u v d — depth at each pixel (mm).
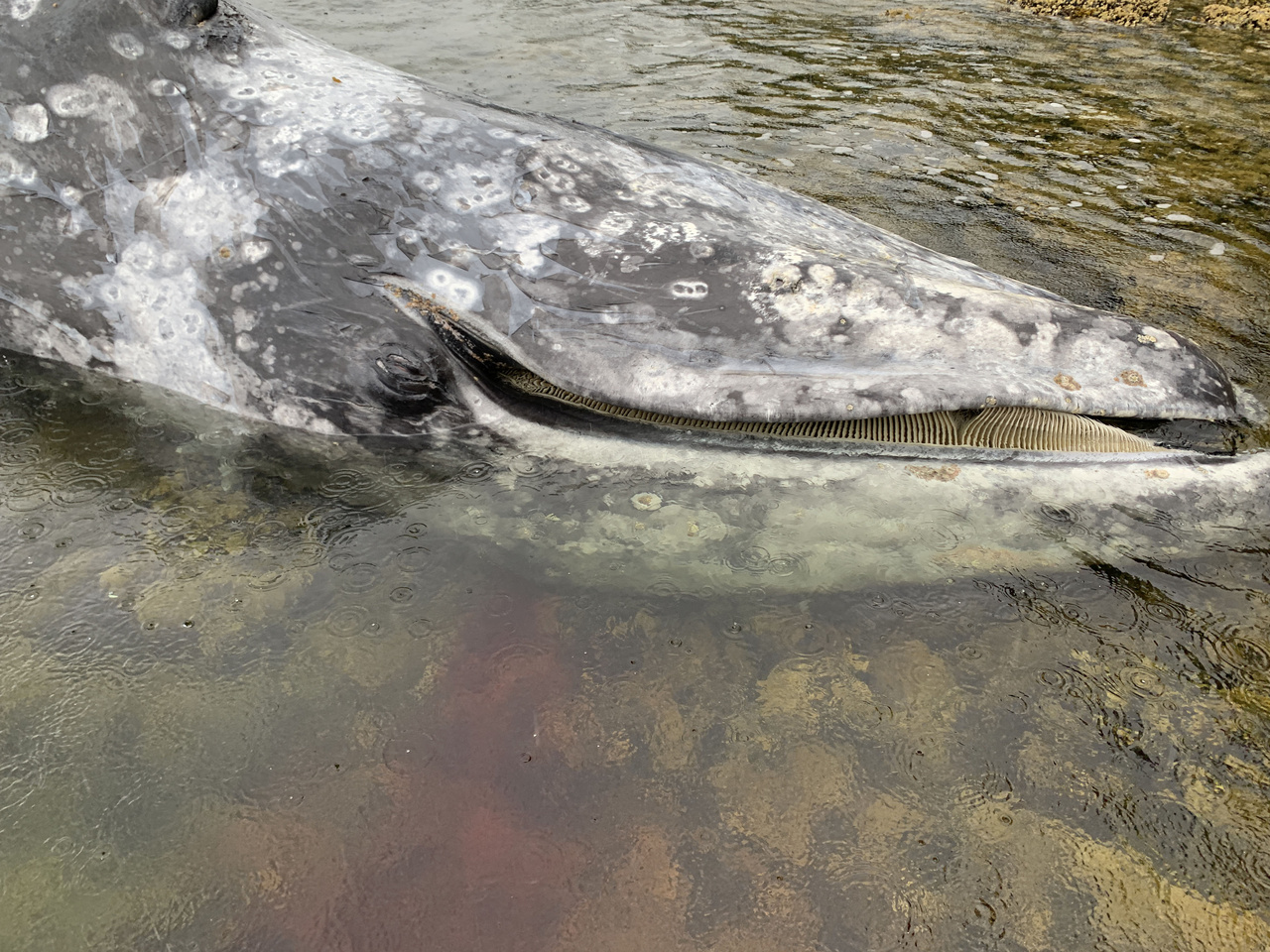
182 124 1595
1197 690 1269
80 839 1076
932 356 1567
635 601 1390
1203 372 1628
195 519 1456
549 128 1780
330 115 1636
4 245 1631
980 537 1480
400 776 1154
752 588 1415
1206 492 1526
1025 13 5105
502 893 1052
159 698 1217
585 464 1586
